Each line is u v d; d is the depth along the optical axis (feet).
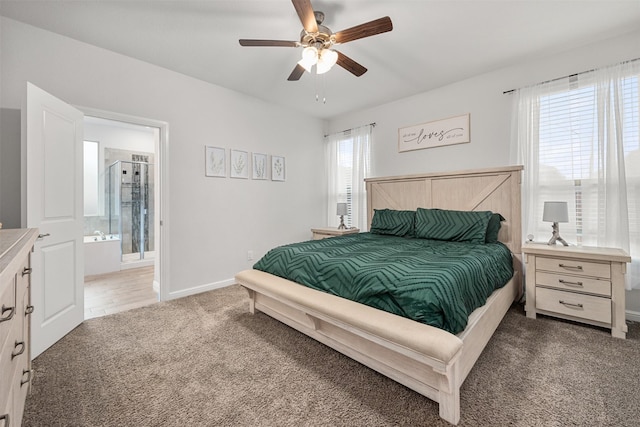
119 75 8.89
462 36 8.04
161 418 4.42
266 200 13.21
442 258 6.62
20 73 7.32
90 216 15.47
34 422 4.31
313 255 7.22
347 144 15.06
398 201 12.59
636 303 7.87
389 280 5.39
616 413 4.38
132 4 6.69
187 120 10.48
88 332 7.41
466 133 10.93
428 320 4.66
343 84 11.31
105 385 5.22
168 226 9.98
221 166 11.51
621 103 7.82
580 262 7.33
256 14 7.06
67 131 7.41
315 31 6.19
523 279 9.34
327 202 15.89
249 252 12.55
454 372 4.18
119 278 13.21
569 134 8.70
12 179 7.20
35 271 6.25
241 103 12.17
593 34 7.93
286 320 7.50
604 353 6.12
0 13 6.95
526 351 6.22
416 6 6.78
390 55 9.07
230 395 4.95
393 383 5.22
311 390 5.06
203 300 9.89
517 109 9.59
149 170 17.07
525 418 4.30
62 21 7.31
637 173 7.66
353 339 5.75
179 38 8.11
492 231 9.54
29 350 4.51
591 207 8.34
